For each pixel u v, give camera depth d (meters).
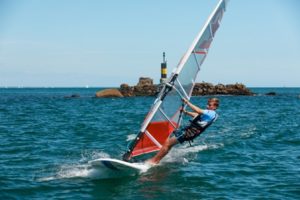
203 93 90.06
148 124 12.26
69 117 31.34
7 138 18.55
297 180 10.80
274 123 26.16
